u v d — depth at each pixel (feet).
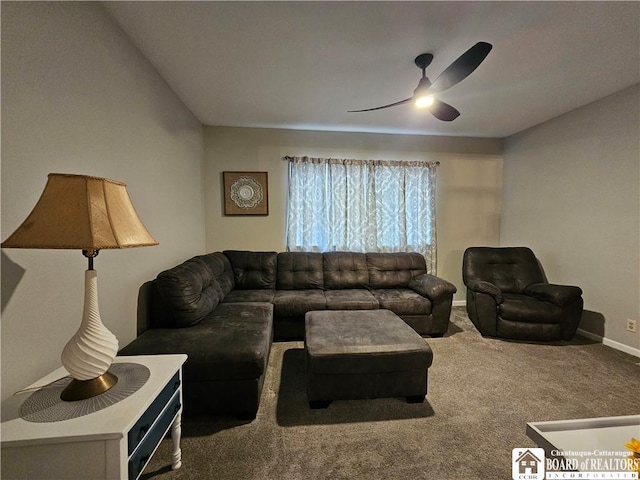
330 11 5.51
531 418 5.65
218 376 5.38
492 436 5.16
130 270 6.13
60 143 4.31
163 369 4.07
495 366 7.75
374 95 9.20
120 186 3.51
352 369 5.85
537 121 11.64
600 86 8.66
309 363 5.87
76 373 3.31
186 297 6.54
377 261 11.75
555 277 11.25
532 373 7.38
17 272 3.58
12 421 2.96
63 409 3.15
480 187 13.99
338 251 12.50
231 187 12.41
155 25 5.85
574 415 5.74
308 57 7.07
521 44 6.54
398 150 13.37
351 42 6.48
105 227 3.13
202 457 4.65
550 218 11.46
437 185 13.73
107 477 2.92
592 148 9.82
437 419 5.62
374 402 6.17
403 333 6.66
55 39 4.20
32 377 3.76
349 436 5.15
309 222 12.67
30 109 3.79
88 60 4.92
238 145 12.39
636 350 8.47
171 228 8.55
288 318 9.46
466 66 5.70
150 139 7.22
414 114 10.87
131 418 3.05
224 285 9.44
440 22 5.83
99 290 5.10
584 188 10.09
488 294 9.77
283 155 12.67
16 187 3.60
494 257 11.61
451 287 9.77
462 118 11.30
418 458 4.67
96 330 3.44
